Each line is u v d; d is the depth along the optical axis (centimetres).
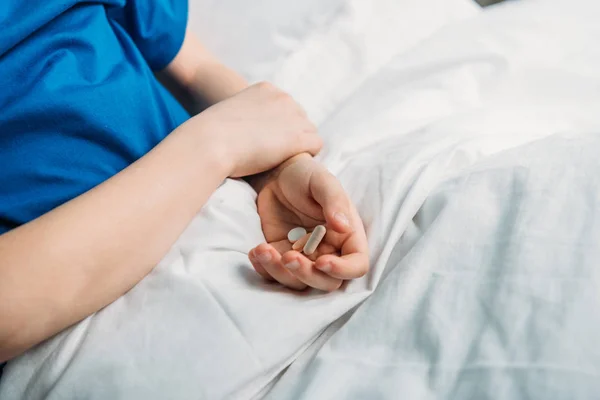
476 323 41
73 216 42
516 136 52
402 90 59
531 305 40
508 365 39
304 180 49
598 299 40
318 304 44
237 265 45
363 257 45
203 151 47
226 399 41
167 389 41
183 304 43
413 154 50
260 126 51
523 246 42
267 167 51
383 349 42
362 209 49
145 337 42
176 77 63
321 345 44
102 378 41
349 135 55
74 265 41
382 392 40
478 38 62
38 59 49
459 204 46
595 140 47
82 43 51
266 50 69
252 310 43
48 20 50
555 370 38
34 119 47
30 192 47
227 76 62
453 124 53
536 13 63
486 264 43
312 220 49
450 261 44
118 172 48
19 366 43
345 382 41
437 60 61
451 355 40
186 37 64
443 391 40
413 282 44
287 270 44
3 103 47
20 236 41
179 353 41
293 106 55
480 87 59
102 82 51
